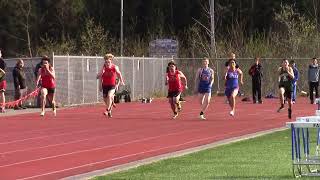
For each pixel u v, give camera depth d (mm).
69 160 31766
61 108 73625
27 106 72875
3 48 167125
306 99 90938
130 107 75688
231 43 121938
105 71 59812
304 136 26969
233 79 59625
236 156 31000
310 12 145625
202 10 157750
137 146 37406
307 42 116062
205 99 57531
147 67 94562
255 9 156750
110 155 33562
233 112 60156
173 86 58656
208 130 46969
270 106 76062
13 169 28922
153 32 153375
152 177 24969
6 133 45469
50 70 62188
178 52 120562
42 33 168500
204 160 29766
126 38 153875
